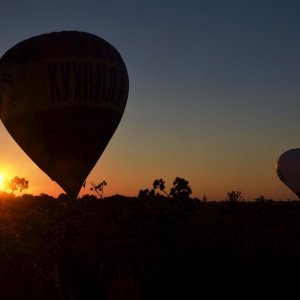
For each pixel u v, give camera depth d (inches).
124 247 319.0
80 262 305.0
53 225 362.0
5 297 319.9
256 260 282.5
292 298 253.6
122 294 266.4
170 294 258.8
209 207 1037.2
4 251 361.7
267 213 525.3
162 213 324.2
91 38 733.3
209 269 272.7
